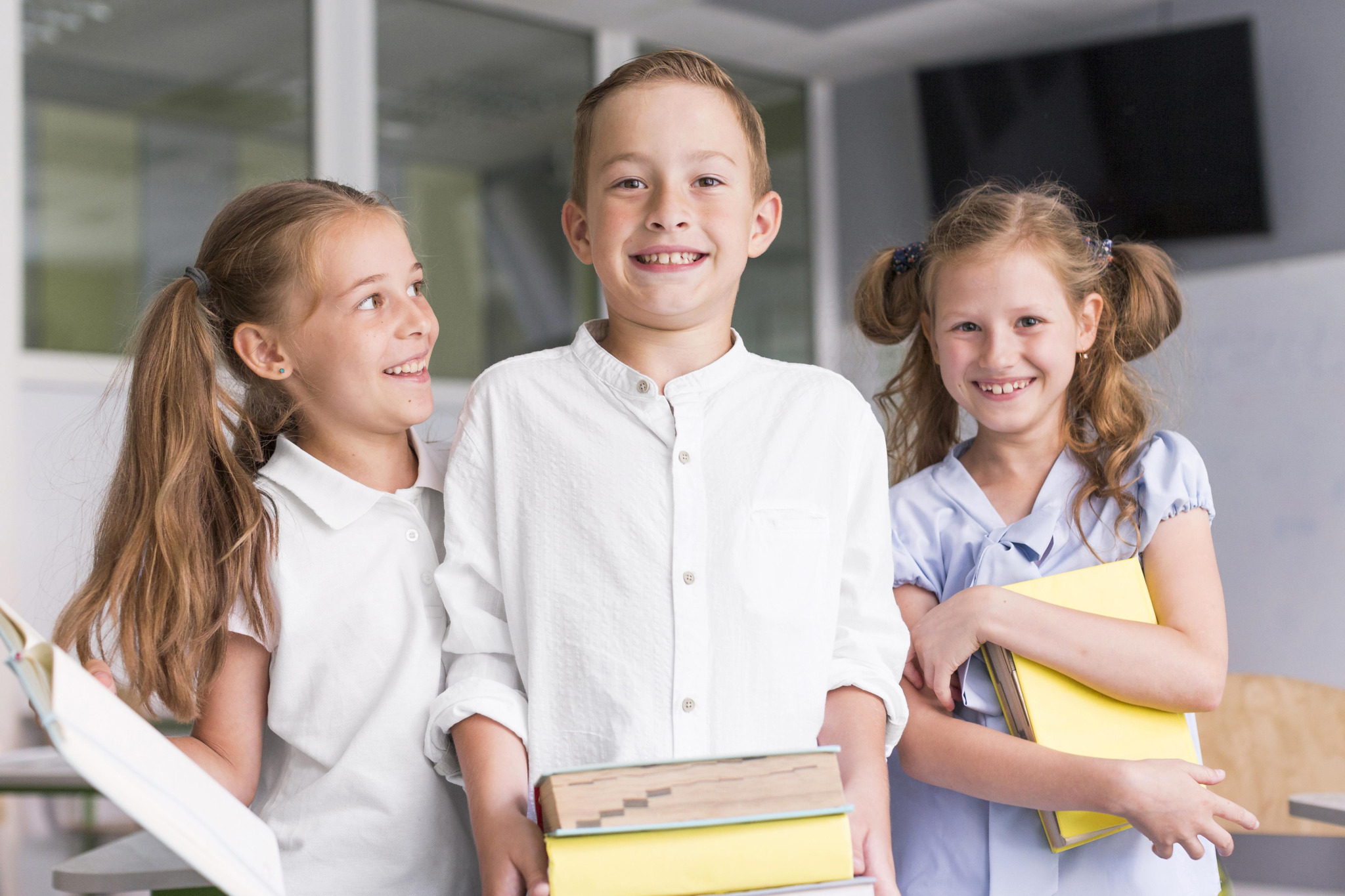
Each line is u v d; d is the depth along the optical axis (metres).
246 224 1.03
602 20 3.61
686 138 0.93
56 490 2.62
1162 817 0.99
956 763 1.07
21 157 2.65
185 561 0.96
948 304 1.20
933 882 1.13
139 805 0.60
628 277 0.94
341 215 1.02
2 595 2.54
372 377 1.00
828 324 4.13
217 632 0.97
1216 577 1.14
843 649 0.98
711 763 0.72
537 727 0.92
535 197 3.61
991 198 1.24
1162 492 1.16
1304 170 3.07
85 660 0.96
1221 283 3.20
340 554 1.00
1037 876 1.09
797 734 0.92
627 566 0.94
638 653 0.92
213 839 0.64
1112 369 1.25
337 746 0.97
